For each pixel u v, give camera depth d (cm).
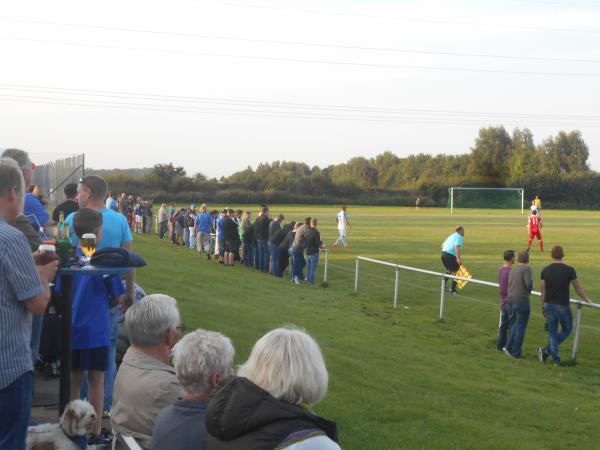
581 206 9400
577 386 1109
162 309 419
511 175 10012
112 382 630
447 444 712
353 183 10019
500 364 1238
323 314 1591
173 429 335
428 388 984
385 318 1628
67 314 504
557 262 1273
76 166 2742
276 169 12988
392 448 674
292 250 2266
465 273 2041
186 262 2412
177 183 8794
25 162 545
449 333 1498
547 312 1273
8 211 368
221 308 1422
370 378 991
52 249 399
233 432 263
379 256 2898
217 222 2753
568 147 11419
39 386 711
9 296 348
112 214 622
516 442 757
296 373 267
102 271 486
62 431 430
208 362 337
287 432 260
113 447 412
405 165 12031
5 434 355
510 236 3984
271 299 1730
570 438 807
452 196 8381
